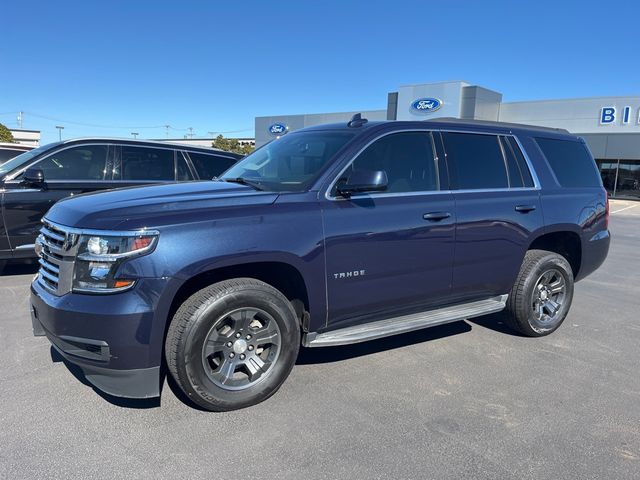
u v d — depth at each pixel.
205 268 2.98
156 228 2.90
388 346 4.55
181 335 3.01
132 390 2.96
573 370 4.11
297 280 3.44
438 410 3.38
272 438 2.99
